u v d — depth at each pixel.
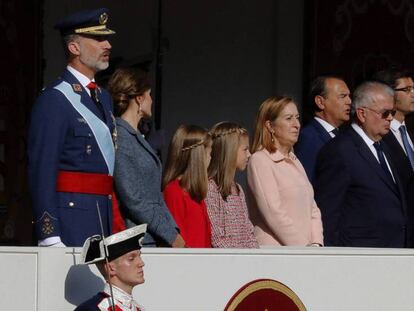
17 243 38.66
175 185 27.47
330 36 43.50
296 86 43.41
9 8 38.59
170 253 24.47
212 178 28.09
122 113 26.42
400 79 34.22
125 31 41.72
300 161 33.22
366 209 30.78
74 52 25.39
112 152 25.39
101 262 22.16
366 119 31.19
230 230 27.88
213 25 43.19
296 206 29.27
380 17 44.12
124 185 25.66
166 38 42.50
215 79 43.16
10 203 38.47
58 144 24.58
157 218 25.86
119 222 25.78
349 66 43.72
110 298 21.97
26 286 22.88
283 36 43.47
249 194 29.47
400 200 31.31
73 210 24.70
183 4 42.81
